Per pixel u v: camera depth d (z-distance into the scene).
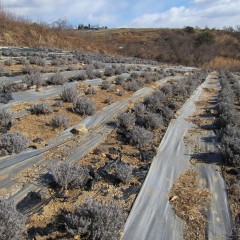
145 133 10.63
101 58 37.03
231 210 7.33
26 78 15.19
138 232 6.18
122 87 19.05
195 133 12.73
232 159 9.59
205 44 84.81
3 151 8.39
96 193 7.33
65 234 5.82
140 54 76.31
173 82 25.47
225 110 15.60
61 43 52.50
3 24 46.06
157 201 7.32
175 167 9.27
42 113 11.75
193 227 6.57
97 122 12.20
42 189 7.12
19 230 5.30
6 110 10.50
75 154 9.20
